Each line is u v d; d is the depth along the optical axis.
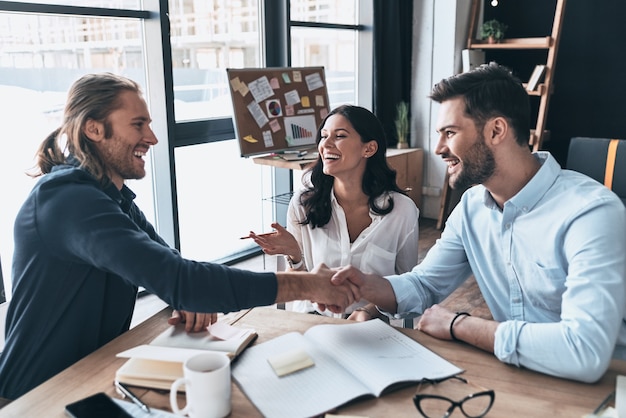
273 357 1.24
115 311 1.45
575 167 2.59
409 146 5.23
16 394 1.37
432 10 4.89
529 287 1.44
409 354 1.25
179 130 3.62
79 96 1.39
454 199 5.13
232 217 4.18
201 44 3.71
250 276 1.30
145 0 3.30
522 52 5.02
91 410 1.05
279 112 3.81
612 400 1.09
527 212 1.41
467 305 3.33
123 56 3.30
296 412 1.06
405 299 1.55
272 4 4.13
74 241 1.28
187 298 1.23
